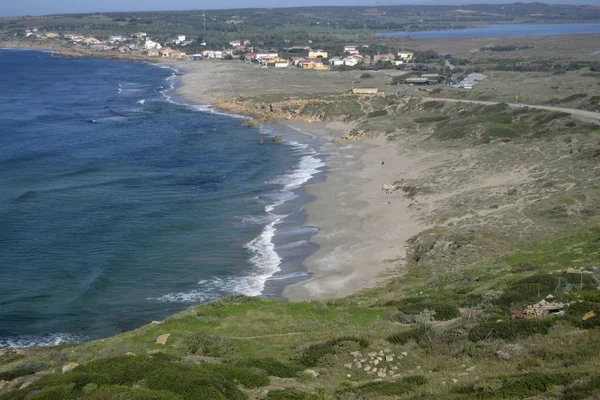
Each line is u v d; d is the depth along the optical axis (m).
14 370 26.11
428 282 39.62
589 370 19.91
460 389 20.38
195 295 43.19
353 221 57.81
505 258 41.47
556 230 47.66
